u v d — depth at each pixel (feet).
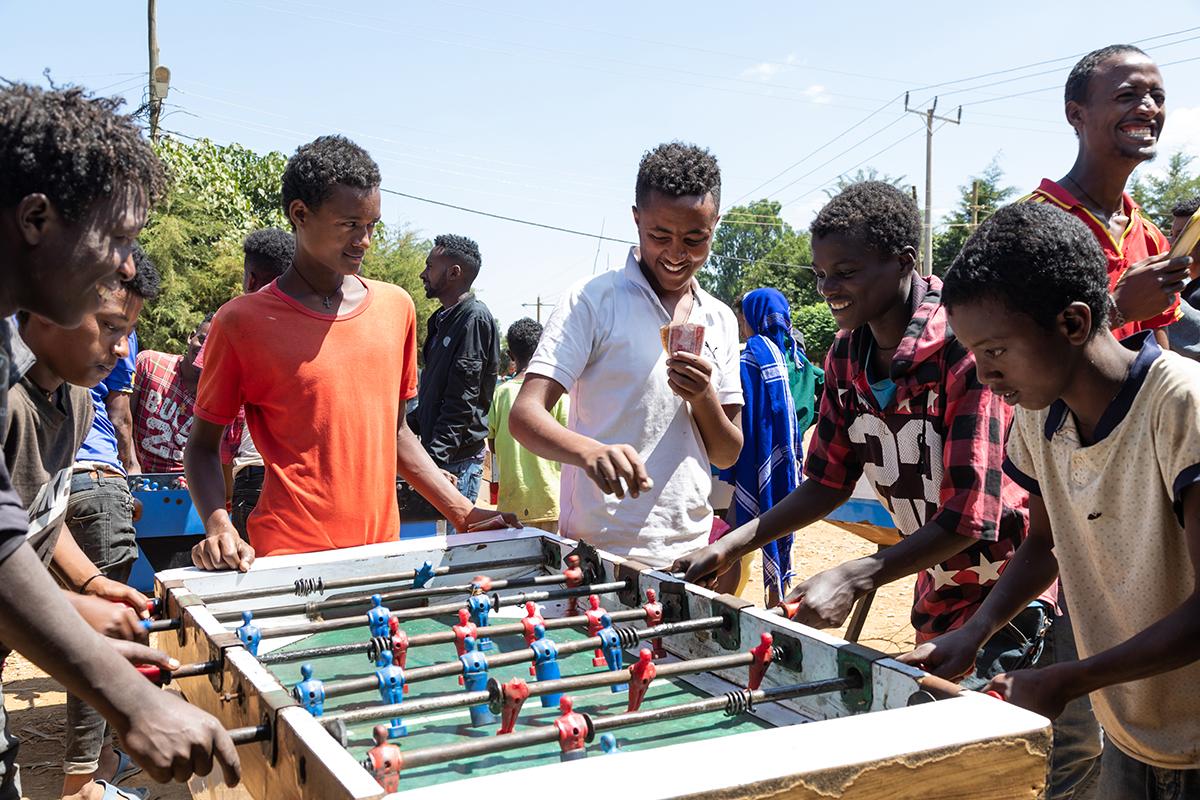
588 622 8.09
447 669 6.88
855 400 9.27
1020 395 6.53
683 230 9.73
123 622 7.45
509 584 9.28
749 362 16.12
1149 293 9.19
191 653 7.75
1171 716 6.79
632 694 6.79
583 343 9.97
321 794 4.78
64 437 8.09
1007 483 8.70
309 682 6.54
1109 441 6.41
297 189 10.44
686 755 4.85
